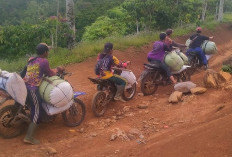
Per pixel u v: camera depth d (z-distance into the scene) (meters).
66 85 5.90
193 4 32.22
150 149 5.15
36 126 5.84
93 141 5.88
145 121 6.78
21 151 5.40
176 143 5.08
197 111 6.90
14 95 5.52
